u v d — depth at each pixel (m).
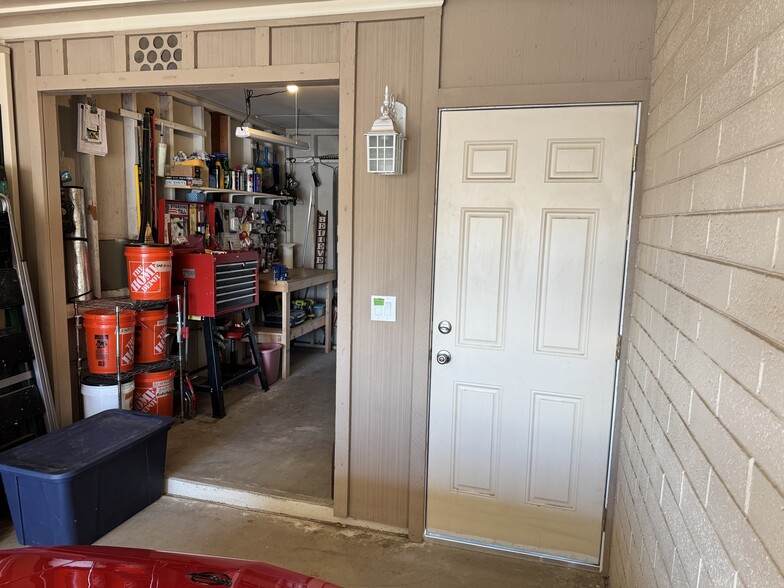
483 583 2.26
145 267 3.34
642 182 2.11
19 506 2.37
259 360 4.56
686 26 1.53
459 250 2.35
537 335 2.31
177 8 2.48
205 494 2.89
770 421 0.80
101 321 3.15
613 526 2.29
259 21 2.45
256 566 1.38
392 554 2.45
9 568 1.32
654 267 1.79
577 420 2.31
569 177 2.20
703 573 1.07
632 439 1.96
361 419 2.59
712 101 1.23
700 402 1.16
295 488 2.87
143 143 3.81
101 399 3.14
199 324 4.61
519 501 2.43
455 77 2.27
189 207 4.36
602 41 2.11
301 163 6.12
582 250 2.22
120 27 2.61
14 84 2.88
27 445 2.50
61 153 3.33
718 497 1.01
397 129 2.35
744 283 0.95
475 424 2.43
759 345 0.86
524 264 2.29
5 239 2.71
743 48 1.04
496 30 2.21
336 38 2.40
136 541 2.50
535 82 2.19
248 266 4.36
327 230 6.13
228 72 2.51
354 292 2.52
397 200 2.42
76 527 2.35
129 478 2.66
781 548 0.74
